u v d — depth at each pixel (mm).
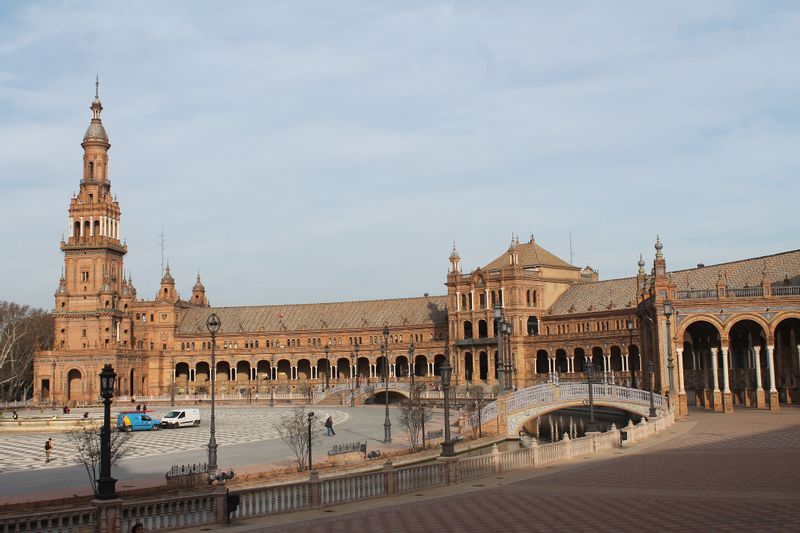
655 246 98500
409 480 41688
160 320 197500
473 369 160750
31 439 89250
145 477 54500
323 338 188875
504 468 47594
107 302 184125
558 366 153125
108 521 31219
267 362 195375
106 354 176500
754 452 52062
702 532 27531
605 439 58469
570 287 165000
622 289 152250
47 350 182750
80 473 58312
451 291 167000
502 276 157750
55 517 32719
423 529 30438
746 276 120312
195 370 196125
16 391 187500
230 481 49969
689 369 115375
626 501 34969
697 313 95062
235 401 153750
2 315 196000
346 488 38781
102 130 193125
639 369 130375
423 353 175250
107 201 190000
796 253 116375
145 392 191625
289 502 37969
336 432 85375
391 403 146000
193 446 74375
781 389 101562
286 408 136875
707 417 85438
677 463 48031
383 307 190000
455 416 101125
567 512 32812
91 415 118562
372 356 182875
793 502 33062
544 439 84875
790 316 92625
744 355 106500
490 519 32000
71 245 186125
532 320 160375
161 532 32750
